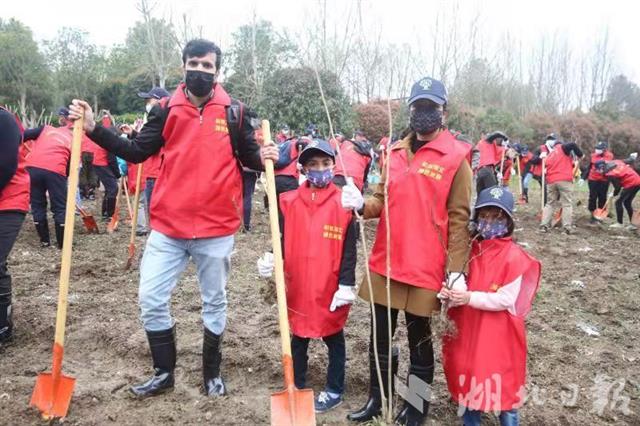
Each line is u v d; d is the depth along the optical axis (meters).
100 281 6.71
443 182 3.33
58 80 33.59
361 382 4.27
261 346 4.88
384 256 3.49
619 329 5.86
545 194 14.50
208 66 3.49
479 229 3.36
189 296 6.23
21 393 3.84
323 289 3.66
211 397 3.85
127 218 11.22
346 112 20.33
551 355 5.00
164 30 17.30
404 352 4.93
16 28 36.31
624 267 8.80
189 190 3.58
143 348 4.71
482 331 3.29
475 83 22.56
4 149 4.20
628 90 56.22
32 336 5.01
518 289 3.24
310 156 3.74
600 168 12.88
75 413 3.64
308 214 3.75
